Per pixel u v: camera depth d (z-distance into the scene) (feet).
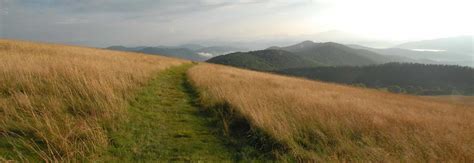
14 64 35.91
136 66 61.00
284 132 22.97
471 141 25.21
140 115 26.73
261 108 29.09
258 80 73.67
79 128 19.40
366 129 25.85
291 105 33.91
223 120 26.71
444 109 62.59
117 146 19.10
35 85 28.48
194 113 30.14
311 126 25.59
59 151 16.78
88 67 40.68
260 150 21.22
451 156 20.42
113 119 23.30
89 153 17.28
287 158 19.85
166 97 37.40
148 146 19.83
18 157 15.75
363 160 19.40
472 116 51.96
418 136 24.59
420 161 19.70
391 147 22.04
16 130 18.80
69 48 106.83
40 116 21.15
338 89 86.33
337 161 19.04
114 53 115.55
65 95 27.20
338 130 25.04
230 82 55.11
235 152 20.61
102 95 28.60
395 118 32.76
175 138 22.07
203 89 44.55
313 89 69.77
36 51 71.41
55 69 35.32
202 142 21.80
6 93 26.27
